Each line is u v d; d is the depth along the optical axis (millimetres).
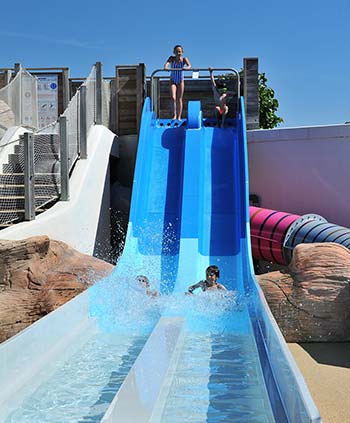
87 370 4949
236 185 9773
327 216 10969
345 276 6859
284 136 11289
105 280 6996
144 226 9180
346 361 6004
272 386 4094
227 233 8938
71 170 10266
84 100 10664
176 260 8477
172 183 9992
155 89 13078
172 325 6164
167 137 11062
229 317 6633
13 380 4410
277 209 11414
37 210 9203
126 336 6020
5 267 6715
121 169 13438
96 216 10953
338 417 4488
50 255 7270
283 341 4102
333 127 10852
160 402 4086
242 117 10844
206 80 13414
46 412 4027
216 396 4234
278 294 6883
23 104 12281
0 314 6418
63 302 6672
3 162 10219
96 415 3988
